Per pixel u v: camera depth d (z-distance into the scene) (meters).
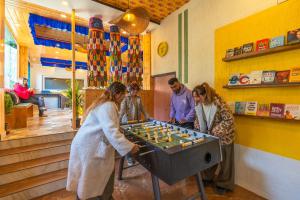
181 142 1.73
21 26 4.96
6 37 4.79
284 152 1.99
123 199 2.21
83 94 3.86
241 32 2.40
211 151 1.72
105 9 3.45
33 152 2.68
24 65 6.71
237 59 2.44
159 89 4.46
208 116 2.36
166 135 2.05
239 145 2.48
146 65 4.66
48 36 4.97
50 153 2.83
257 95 2.24
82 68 8.92
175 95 3.16
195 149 1.57
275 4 2.05
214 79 2.84
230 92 2.59
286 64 1.96
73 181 1.62
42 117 5.38
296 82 1.80
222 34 2.67
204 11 3.04
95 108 1.70
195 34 3.23
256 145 2.27
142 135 2.05
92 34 3.73
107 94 1.78
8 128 3.32
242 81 2.36
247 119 2.37
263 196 2.21
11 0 3.38
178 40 3.68
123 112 3.06
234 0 2.52
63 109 8.32
